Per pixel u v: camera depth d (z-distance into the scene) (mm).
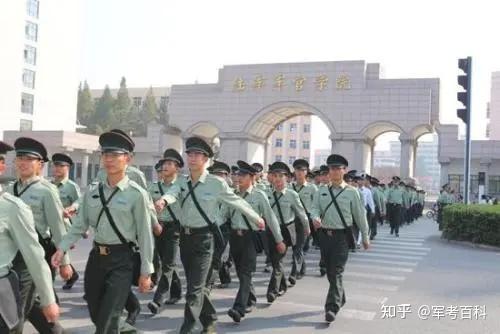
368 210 15312
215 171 8195
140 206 4332
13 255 3533
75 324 6012
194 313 5109
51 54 54188
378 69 34844
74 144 45094
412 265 11008
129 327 4527
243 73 37656
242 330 5969
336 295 6387
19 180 5434
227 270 8586
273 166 8195
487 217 13812
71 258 10445
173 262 7102
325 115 35625
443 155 34344
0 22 47500
